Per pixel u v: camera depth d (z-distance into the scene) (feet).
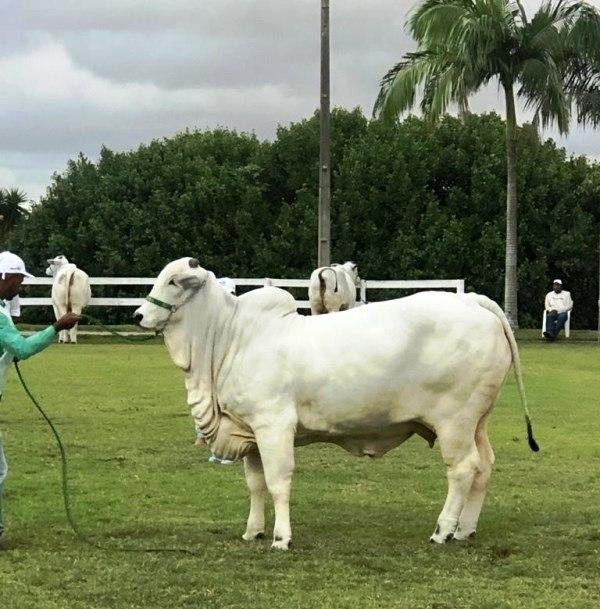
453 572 22.36
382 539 25.23
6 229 146.82
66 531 26.13
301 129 123.75
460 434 24.59
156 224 121.08
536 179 115.96
